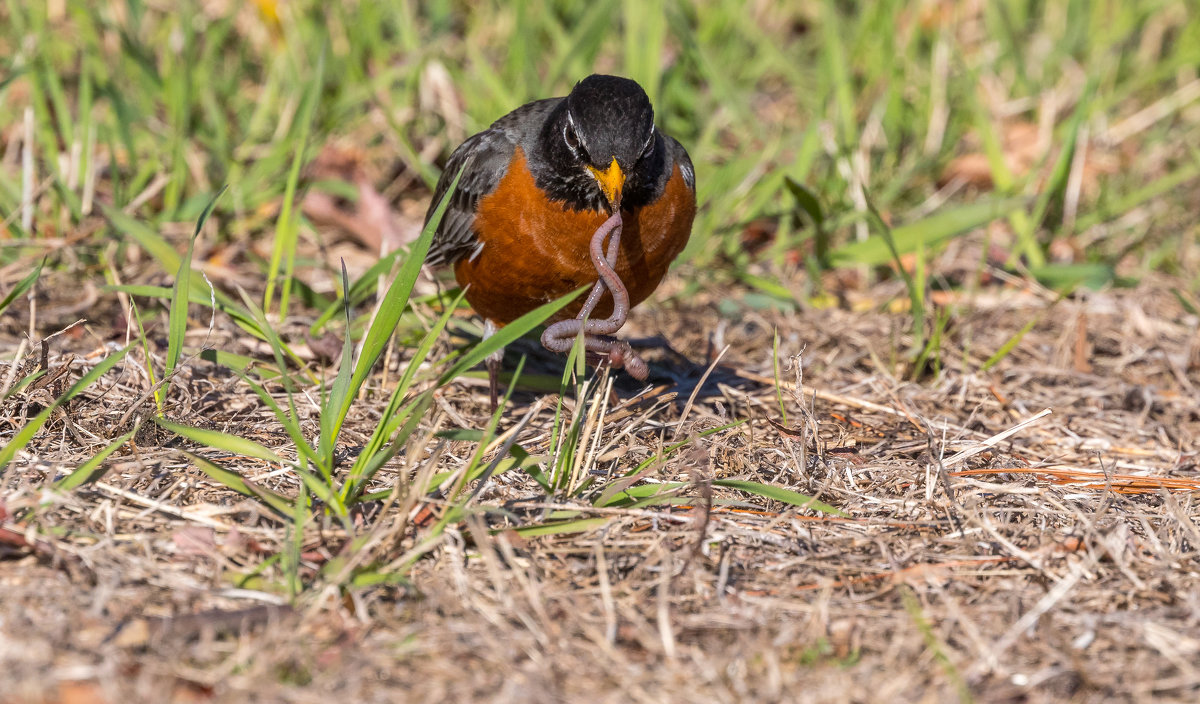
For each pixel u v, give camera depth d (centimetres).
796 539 755
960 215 1259
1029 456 922
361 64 1572
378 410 938
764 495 766
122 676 585
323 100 1516
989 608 684
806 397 1022
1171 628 660
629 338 1157
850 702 595
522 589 684
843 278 1351
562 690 598
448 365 1039
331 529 723
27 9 1549
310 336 1038
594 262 811
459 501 746
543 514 750
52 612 630
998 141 1595
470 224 941
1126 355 1142
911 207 1503
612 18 1756
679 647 638
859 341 1161
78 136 1368
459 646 627
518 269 934
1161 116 1688
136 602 646
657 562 718
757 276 1306
